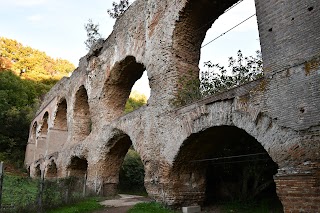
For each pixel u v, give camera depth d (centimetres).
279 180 770
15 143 3834
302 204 709
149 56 1459
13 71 5144
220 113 995
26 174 3438
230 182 1360
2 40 5619
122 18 1836
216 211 1174
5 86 4534
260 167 1214
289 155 763
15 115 3978
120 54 1791
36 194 1210
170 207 1186
